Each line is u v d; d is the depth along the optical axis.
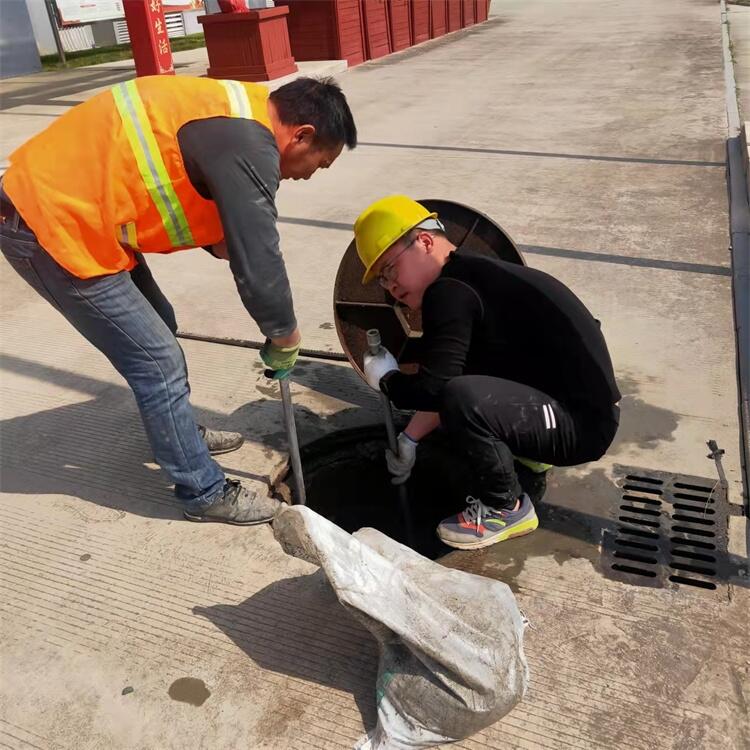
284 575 2.12
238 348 3.35
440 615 1.60
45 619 2.03
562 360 1.98
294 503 2.58
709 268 3.79
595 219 4.54
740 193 4.84
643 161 5.66
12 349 3.48
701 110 7.16
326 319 3.53
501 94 8.69
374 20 11.60
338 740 1.65
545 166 5.71
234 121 1.75
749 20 14.41
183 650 1.90
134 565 2.19
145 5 9.63
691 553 2.11
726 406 2.72
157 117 1.75
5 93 10.22
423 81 9.80
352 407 2.88
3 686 1.84
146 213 1.84
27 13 12.20
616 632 1.87
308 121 1.84
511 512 2.18
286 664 1.84
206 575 2.13
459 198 5.09
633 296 3.55
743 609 1.92
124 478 2.57
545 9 18.81
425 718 1.59
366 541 1.81
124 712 1.75
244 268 1.79
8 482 2.58
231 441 2.64
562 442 2.04
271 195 1.80
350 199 5.25
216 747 1.66
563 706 1.69
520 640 1.66
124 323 1.97
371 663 1.83
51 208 1.78
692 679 1.74
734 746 1.60
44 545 2.29
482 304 1.98
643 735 1.62
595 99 8.04
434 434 2.75
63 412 2.97
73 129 1.79
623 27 14.28
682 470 2.42
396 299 2.34
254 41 8.70
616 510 2.28
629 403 2.77
